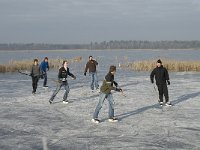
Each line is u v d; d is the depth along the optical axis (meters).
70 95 16.14
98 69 38.19
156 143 7.81
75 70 37.16
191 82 21.80
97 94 16.45
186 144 7.70
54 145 7.71
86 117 10.95
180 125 9.64
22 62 37.31
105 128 9.38
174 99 14.62
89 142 7.95
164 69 12.90
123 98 14.97
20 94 16.62
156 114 11.33
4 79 25.52
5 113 11.67
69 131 9.06
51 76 28.25
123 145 7.66
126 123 9.99
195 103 13.55
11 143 7.89
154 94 16.20
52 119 10.65
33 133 8.86
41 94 16.61
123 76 27.23
